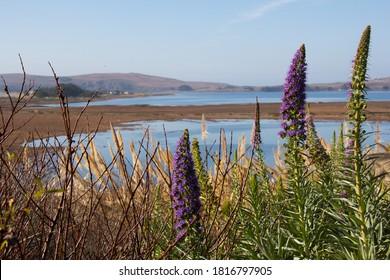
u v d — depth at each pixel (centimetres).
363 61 413
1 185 314
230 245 459
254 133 576
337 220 446
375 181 425
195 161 545
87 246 423
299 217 455
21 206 351
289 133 492
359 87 416
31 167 372
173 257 405
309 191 490
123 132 4403
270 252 420
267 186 557
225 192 648
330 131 4112
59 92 285
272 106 10712
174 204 412
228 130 4675
